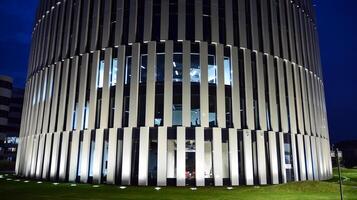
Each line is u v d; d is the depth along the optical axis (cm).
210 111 2498
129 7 2703
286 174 2684
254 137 2570
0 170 5500
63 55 2967
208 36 2622
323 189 1884
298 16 3319
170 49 2538
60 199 1616
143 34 2606
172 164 2386
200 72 2517
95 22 2812
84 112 2681
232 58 2630
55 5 3316
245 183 2427
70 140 2698
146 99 2462
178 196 1744
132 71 2548
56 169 2694
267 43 2833
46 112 2973
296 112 2927
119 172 2442
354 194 1750
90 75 2750
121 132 2492
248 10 2817
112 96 2605
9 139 8150
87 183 2475
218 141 2417
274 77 2806
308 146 2909
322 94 3588
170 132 2405
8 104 7769
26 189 2064
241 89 2628
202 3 2667
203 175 2341
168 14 2617
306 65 3231
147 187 2214
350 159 8212
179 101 2470
